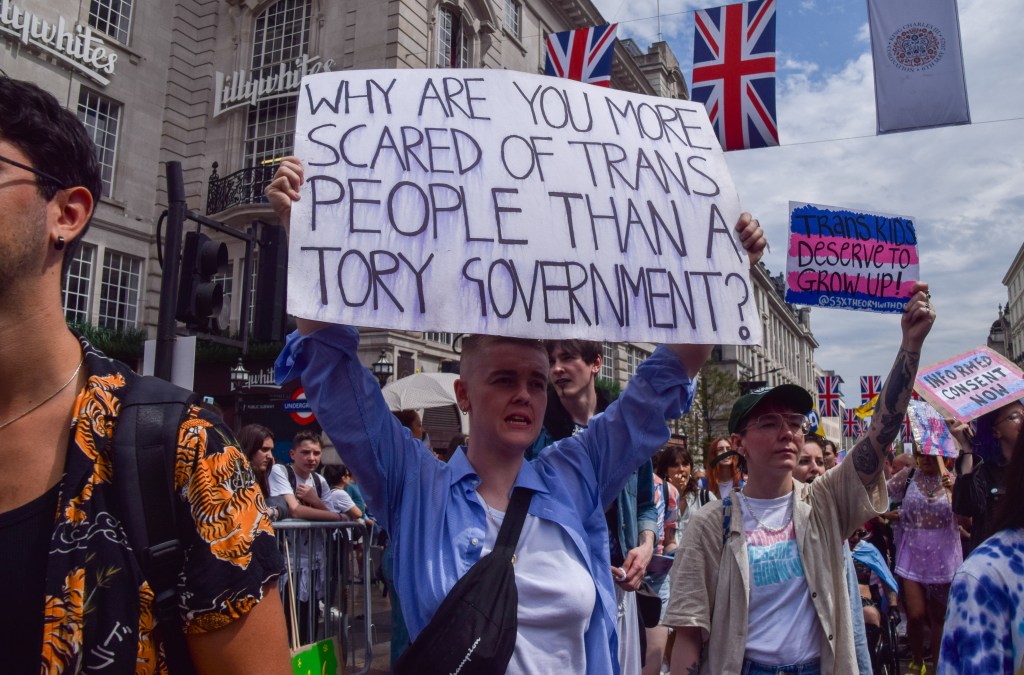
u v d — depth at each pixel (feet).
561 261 7.12
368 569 17.31
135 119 67.10
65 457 4.04
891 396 9.14
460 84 7.68
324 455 56.75
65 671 3.65
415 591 5.96
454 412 53.98
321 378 6.31
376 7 60.54
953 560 19.99
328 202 6.84
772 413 9.49
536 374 6.62
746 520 9.48
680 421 98.89
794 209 11.51
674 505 17.10
